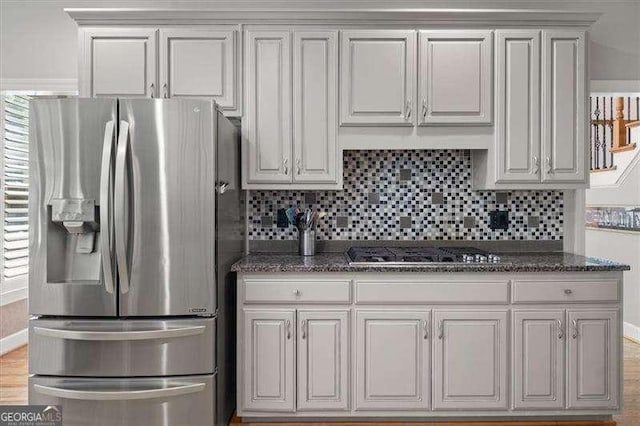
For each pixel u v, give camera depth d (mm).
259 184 2857
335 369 2580
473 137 2857
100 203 2209
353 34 2820
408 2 3238
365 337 2582
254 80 2832
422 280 2574
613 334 2598
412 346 2578
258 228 3197
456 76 2828
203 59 2832
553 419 2664
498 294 2570
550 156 2846
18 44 3236
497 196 3201
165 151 2291
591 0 3234
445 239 3205
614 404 2596
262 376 2570
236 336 2832
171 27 2852
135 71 2824
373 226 3207
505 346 2578
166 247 2303
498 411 2600
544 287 2580
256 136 2838
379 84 2828
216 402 2391
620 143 4785
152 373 2314
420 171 3207
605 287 2588
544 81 2838
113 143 2273
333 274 2582
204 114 2307
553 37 2838
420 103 2830
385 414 2609
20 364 3605
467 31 2826
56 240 2318
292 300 2570
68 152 2268
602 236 4691
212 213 2320
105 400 2271
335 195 3205
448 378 2580
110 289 2248
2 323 3818
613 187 4492
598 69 3240
